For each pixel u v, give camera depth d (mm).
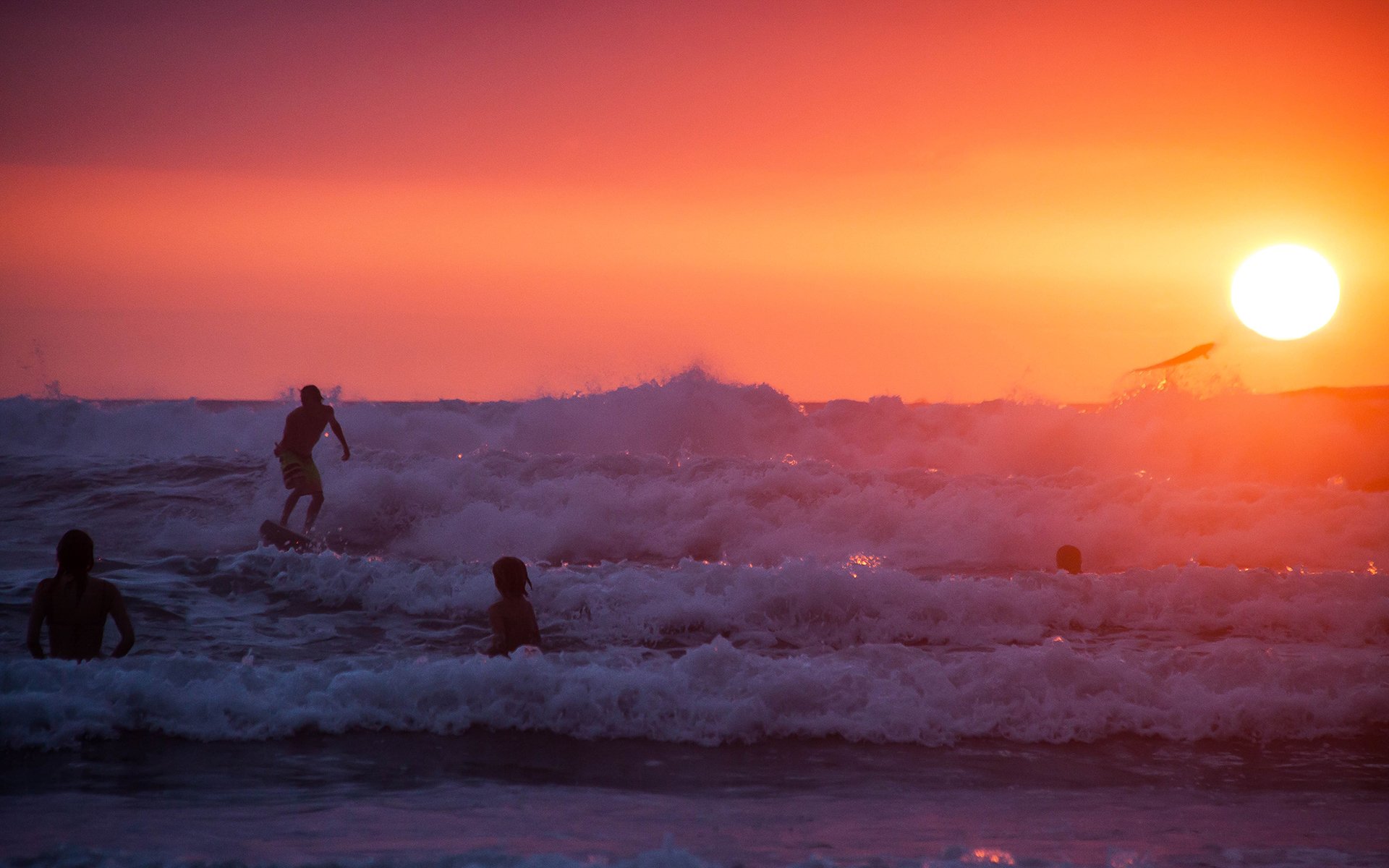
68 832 4324
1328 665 6980
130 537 12648
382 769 5359
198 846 4176
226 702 6012
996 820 4859
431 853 4113
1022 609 8805
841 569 9133
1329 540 12805
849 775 5500
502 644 7086
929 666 6836
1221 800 5246
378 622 8422
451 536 13125
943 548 12797
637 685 6336
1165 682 6828
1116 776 5621
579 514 13430
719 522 13359
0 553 11453
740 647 8086
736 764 5652
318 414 12820
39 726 5637
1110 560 12500
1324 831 4789
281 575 9156
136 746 5566
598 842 4359
